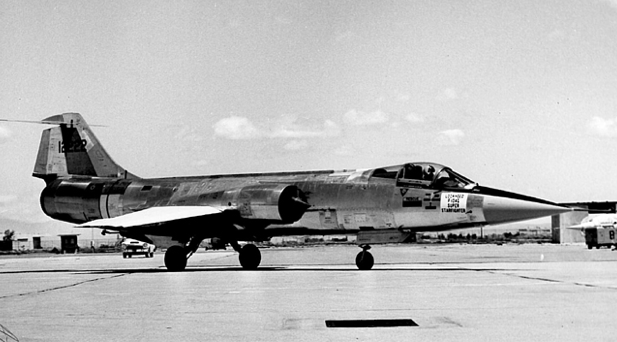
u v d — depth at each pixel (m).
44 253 80.31
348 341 7.80
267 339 8.00
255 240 24.91
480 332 8.23
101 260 44.56
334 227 23.42
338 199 22.98
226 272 21.75
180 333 8.55
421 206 21.89
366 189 22.67
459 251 52.22
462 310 10.20
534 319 9.19
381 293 12.99
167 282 17.06
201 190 25.20
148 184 26.94
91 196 27.78
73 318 10.02
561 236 85.69
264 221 23.59
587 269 20.78
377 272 20.28
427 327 8.66
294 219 23.59
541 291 12.90
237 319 9.69
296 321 9.39
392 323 9.05
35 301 12.57
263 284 15.77
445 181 21.94
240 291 13.94
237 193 23.73
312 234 24.25
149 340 8.10
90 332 8.73
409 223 22.25
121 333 8.63
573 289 13.23
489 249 59.28
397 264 27.02
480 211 21.20
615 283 14.64
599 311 9.93
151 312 10.60
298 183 23.88
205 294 13.40
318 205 23.28
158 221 22.00
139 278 19.06
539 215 20.86
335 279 17.19
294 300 11.98
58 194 28.59
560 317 9.34
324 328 8.75
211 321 9.53
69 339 8.23
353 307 10.82
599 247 60.12
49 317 10.18
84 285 16.53
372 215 22.59
